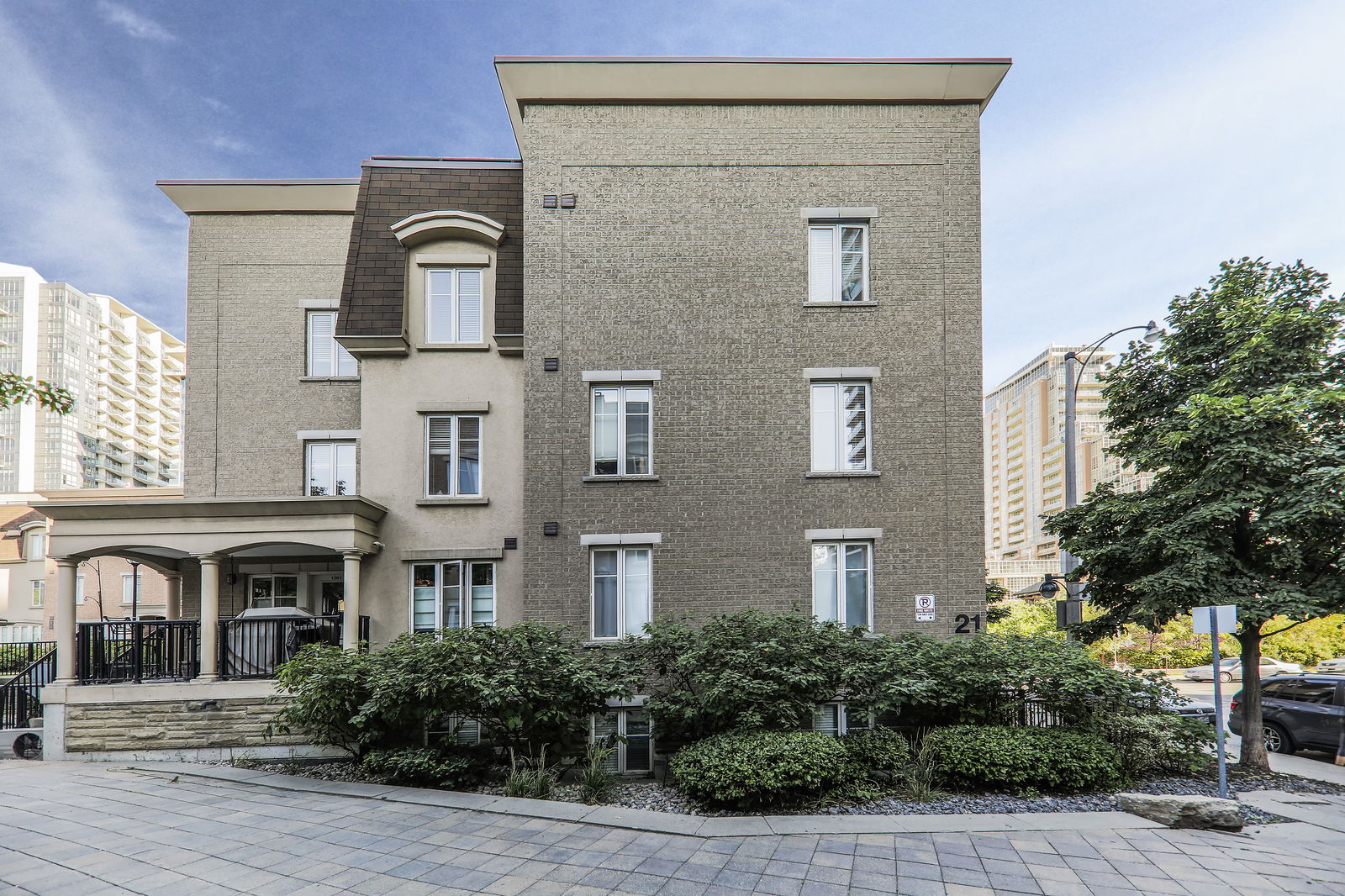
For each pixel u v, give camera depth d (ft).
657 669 38.65
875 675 35.35
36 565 111.24
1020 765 31.12
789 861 23.86
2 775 35.76
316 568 49.96
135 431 505.66
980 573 42.09
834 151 44.14
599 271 43.50
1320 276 37.27
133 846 24.82
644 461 43.11
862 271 44.27
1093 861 23.95
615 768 39.68
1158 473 42.29
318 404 51.26
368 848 24.88
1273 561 35.40
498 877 22.43
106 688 40.22
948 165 44.14
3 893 20.83
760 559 42.06
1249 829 27.50
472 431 46.96
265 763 38.55
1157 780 34.40
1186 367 39.17
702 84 43.57
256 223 52.70
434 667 33.09
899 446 42.78
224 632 41.37
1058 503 397.80
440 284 47.75
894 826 27.22
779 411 42.96
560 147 43.93
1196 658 103.50
